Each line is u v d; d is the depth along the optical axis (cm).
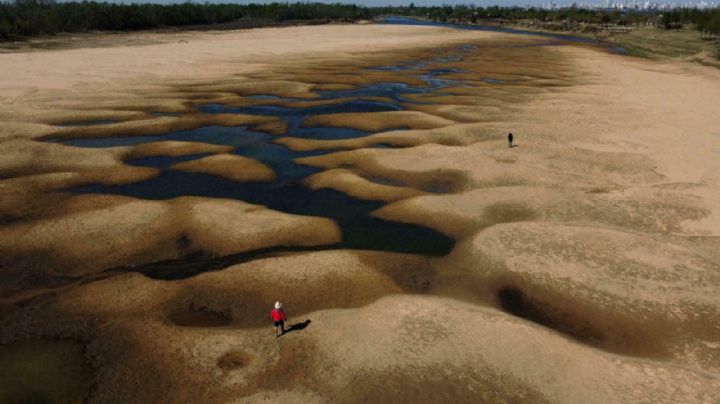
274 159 4572
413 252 2923
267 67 9888
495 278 2642
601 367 1942
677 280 2548
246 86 7912
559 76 9006
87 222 3216
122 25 15412
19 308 2353
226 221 3244
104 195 3647
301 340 2114
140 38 13750
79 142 5000
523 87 7900
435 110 6325
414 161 4400
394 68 10131
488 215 3375
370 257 2817
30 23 12762
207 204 3506
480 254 2859
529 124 5506
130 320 2264
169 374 1936
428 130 5309
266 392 1839
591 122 5603
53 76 8006
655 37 16488
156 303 2389
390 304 2378
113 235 3061
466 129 5297
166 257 2847
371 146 4891
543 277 2620
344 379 1898
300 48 12888
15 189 3725
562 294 2486
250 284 2541
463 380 1886
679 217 3294
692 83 8019
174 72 8938
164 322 2252
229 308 2366
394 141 5006
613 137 5025
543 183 3894
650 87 7712
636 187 3797
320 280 2583
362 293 2495
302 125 5725
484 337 2114
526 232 3066
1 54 9806
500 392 1825
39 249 2894
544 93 7356
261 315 2317
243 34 15900
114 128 5444
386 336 2130
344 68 10025
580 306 2397
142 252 2891
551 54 12481
